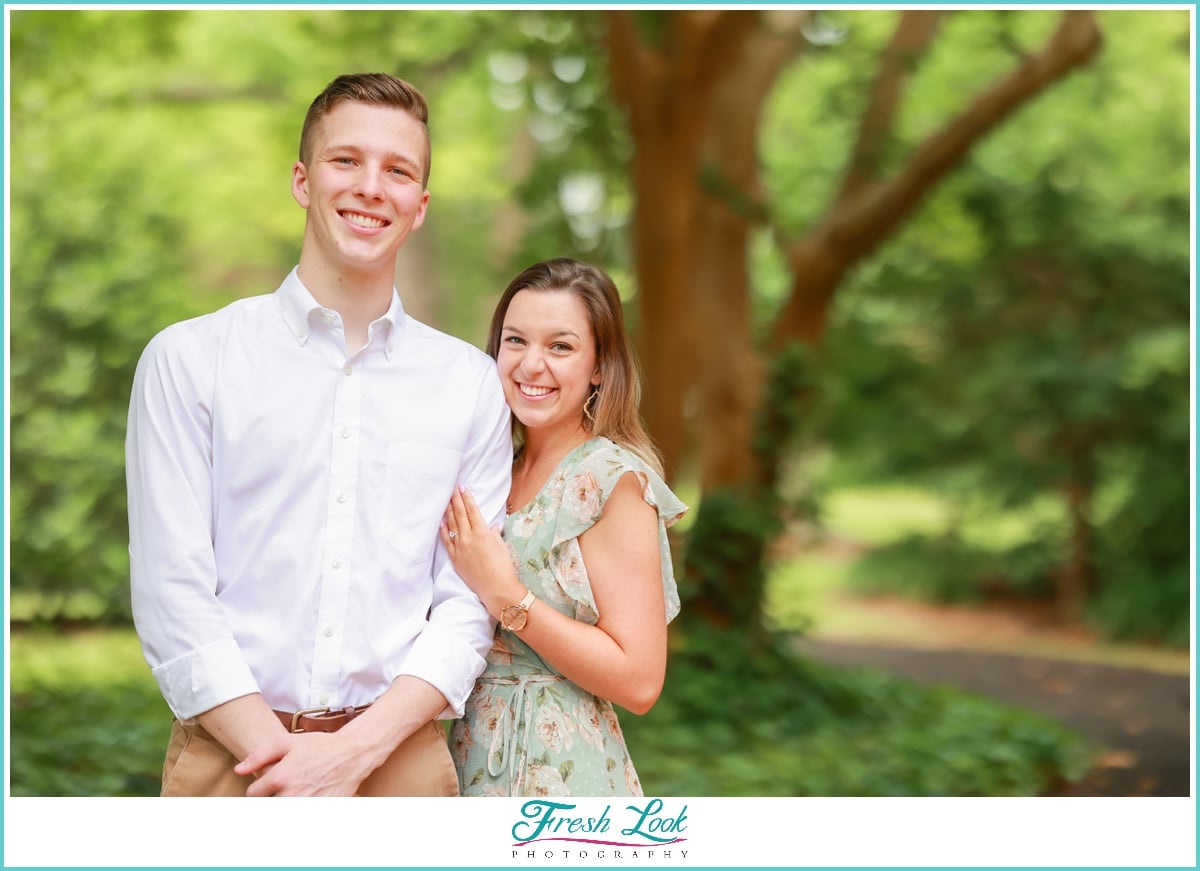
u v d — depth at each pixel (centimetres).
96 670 805
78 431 1009
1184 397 1238
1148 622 1193
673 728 642
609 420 266
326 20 1021
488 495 257
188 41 1173
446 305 1611
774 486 849
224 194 1342
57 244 1102
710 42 710
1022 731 683
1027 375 1259
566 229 866
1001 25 875
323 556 239
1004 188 1239
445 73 1087
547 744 252
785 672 777
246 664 234
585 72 801
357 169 240
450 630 243
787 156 1316
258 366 242
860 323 1300
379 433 245
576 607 253
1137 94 1257
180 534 234
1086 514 1311
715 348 850
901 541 1509
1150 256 1245
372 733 232
